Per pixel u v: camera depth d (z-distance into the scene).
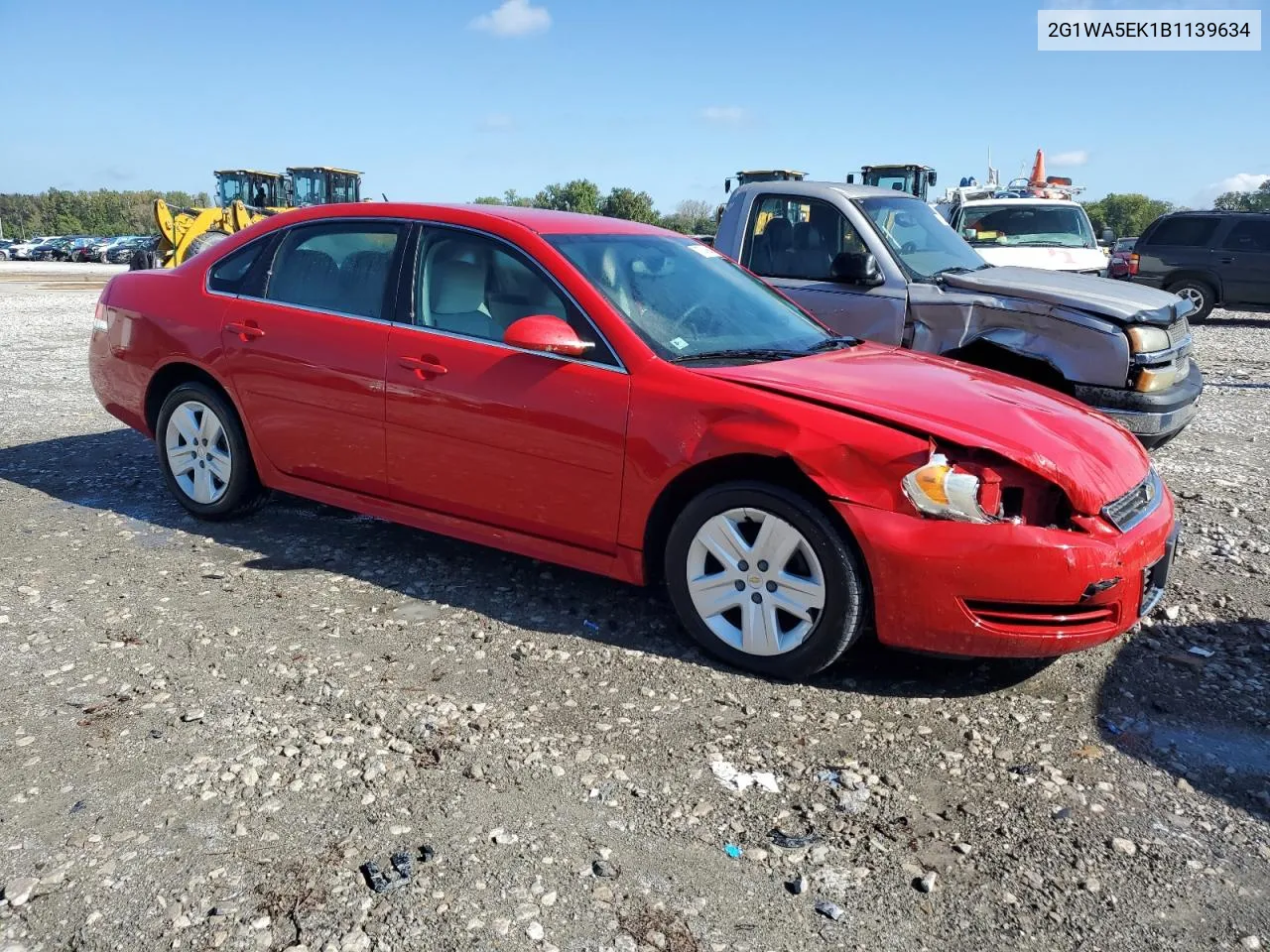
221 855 2.56
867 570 3.40
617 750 3.11
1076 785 2.97
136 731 3.14
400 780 2.91
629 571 3.85
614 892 2.46
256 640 3.81
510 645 3.83
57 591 4.24
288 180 29.73
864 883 2.53
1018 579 3.26
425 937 2.29
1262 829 2.78
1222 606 4.31
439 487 4.24
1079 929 2.38
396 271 4.42
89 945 2.25
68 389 9.29
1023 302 6.01
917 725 3.30
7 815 2.70
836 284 6.70
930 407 3.53
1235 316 19.33
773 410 3.48
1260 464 6.99
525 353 3.98
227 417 4.93
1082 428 3.72
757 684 3.56
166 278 5.29
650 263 4.42
